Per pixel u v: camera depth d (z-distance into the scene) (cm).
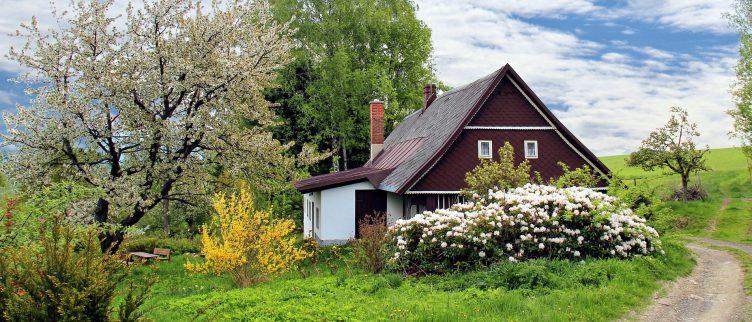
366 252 1745
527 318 1028
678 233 1952
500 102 2623
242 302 1302
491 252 1573
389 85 4319
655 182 4197
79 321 757
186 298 1426
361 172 3159
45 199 1270
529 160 2619
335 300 1300
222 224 1812
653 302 1203
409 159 2869
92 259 816
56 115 1911
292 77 4444
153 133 1966
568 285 1274
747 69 3369
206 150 2200
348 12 4494
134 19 2009
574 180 2203
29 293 773
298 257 1914
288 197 4019
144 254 2353
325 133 4338
